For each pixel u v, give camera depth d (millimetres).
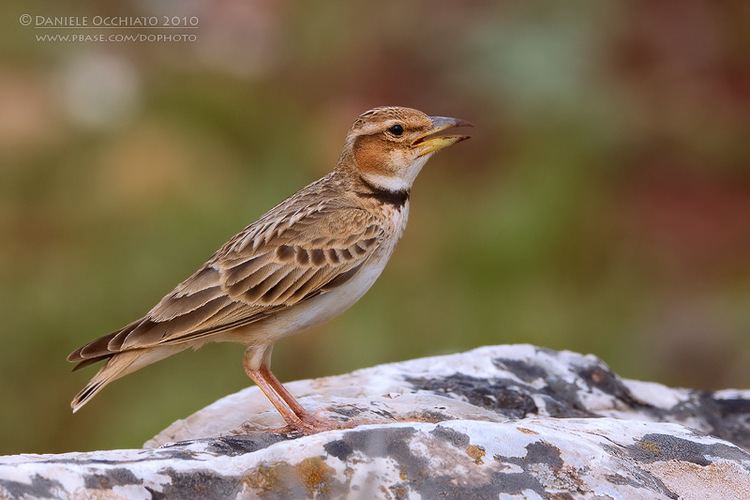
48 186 16125
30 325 13492
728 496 6539
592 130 16688
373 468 6066
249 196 15242
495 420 7848
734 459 6816
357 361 13156
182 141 16203
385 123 8555
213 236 14492
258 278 8078
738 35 19094
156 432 12328
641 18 19078
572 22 17562
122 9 18844
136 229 14688
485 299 14109
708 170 17625
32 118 17062
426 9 18281
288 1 18797
